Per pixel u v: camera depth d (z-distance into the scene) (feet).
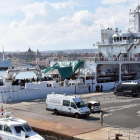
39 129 75.20
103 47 205.67
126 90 146.20
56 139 70.85
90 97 141.69
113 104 120.67
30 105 118.73
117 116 95.66
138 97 142.41
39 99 136.67
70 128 75.51
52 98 100.37
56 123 81.92
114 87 174.40
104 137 66.44
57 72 182.19
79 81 162.81
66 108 95.30
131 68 206.49
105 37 202.08
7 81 131.85
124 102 126.11
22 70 163.73
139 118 92.48
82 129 74.49
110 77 186.29
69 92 155.43
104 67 188.75
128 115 97.45
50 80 181.98
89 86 163.73
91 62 174.19
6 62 482.28
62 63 181.27
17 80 155.02
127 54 196.65
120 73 185.16
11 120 67.26
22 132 61.82
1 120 66.80
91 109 103.35
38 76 169.27
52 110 100.01
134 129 77.20
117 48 198.49
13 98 131.75
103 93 158.51
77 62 175.94
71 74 170.60
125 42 192.75
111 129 75.41
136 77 203.31
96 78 173.27
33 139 60.85
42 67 422.82
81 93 158.61
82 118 92.38
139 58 194.08
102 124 82.84
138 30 205.46
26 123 65.92
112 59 194.49
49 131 72.59
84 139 64.64
